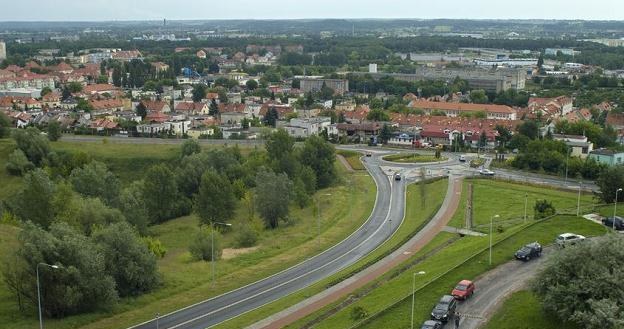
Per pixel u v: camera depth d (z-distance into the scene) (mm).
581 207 157875
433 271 114000
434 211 168125
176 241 165000
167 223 185500
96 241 118438
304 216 181625
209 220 173125
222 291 119188
